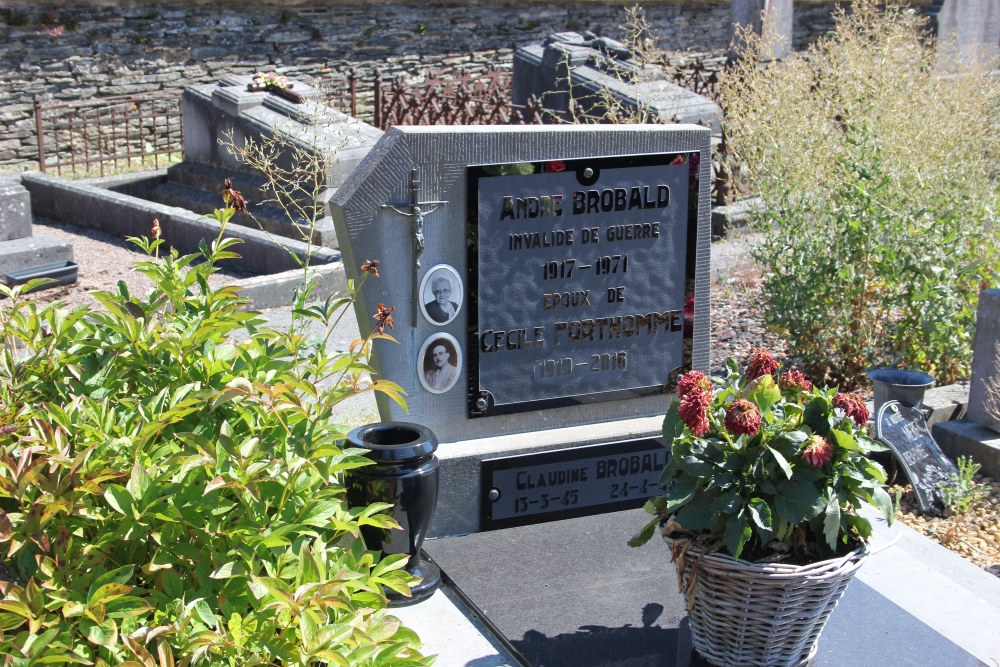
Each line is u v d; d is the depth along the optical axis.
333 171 10.31
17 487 2.96
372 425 4.45
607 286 5.07
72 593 2.85
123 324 3.63
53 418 3.27
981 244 7.25
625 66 12.64
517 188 4.75
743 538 3.46
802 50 21.73
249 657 2.79
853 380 7.03
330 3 15.95
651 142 4.98
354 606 3.13
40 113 12.87
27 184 11.74
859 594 4.42
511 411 5.02
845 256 6.96
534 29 18.25
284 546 3.13
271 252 9.45
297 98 11.27
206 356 3.60
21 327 3.74
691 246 5.21
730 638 3.68
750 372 3.80
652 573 4.56
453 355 4.82
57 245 9.34
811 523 3.59
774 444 3.51
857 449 3.52
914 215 6.90
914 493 5.61
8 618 2.76
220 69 15.24
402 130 4.50
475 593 4.37
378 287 4.61
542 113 12.83
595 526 5.04
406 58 17.00
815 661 3.90
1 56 13.38
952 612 4.30
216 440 3.23
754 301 7.72
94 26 13.99
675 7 19.91
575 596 4.36
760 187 7.51
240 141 11.34
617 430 5.15
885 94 7.37
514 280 4.86
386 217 4.55
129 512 2.97
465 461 4.84
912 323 6.98
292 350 3.76
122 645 2.78
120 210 10.85
